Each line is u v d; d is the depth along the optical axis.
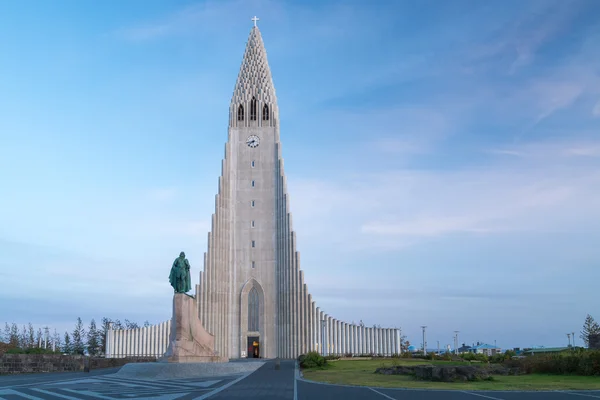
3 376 43.75
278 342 94.75
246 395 26.45
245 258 97.62
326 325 95.56
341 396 25.64
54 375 45.38
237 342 95.00
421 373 36.56
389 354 97.75
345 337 96.25
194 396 26.12
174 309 51.19
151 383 35.62
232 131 102.50
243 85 105.25
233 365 49.06
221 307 95.38
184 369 44.53
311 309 94.31
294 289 94.75
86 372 50.94
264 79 105.69
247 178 100.62
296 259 95.69
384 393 27.05
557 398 23.97
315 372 48.03
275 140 101.88
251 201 99.69
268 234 98.25
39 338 117.69
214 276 95.69
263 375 44.31
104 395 26.98
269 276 96.81
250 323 95.75
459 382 33.84
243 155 101.56
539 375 38.81
